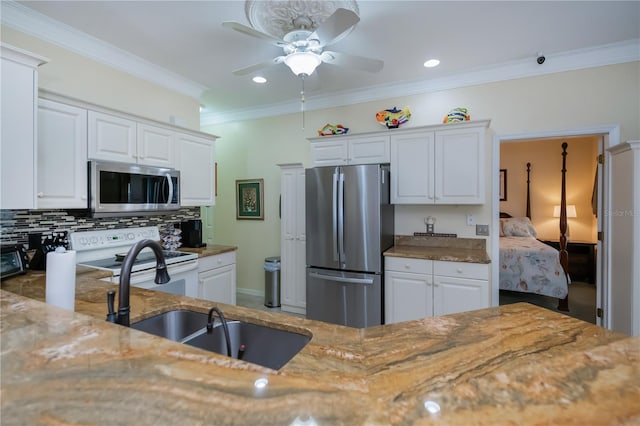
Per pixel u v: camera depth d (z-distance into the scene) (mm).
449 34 2404
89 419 483
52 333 797
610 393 603
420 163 3016
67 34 2361
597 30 2361
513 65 2914
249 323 1225
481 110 3090
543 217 5660
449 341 905
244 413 510
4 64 1688
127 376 604
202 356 693
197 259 2898
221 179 4594
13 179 1729
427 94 3312
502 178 5883
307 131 3986
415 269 2809
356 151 3275
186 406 521
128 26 2303
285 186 3750
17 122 1742
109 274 2107
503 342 880
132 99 2889
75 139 2186
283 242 3779
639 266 2227
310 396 572
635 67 2609
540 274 3803
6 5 2035
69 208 2193
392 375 692
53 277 1190
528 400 581
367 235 2895
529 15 2158
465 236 3176
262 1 1844
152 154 2730
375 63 2150
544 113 2871
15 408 505
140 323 1247
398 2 2004
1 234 2090
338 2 1860
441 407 557
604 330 961
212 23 2264
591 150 5328
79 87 2498
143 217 3041
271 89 3551
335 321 3018
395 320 2875
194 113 3504
